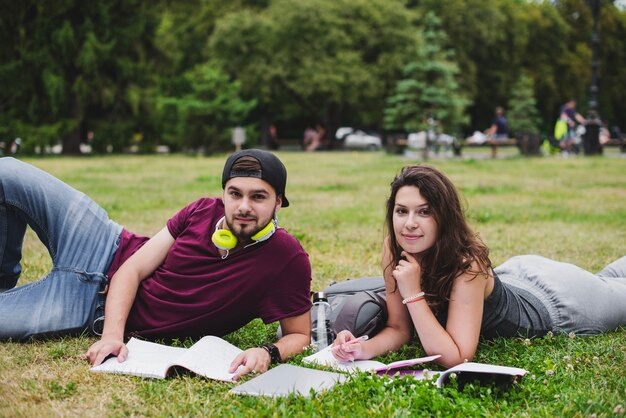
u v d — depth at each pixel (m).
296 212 9.35
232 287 3.46
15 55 27.75
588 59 51.12
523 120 41.38
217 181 14.45
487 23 43.75
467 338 3.29
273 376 3.03
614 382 3.07
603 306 3.91
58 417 2.65
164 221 8.15
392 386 2.95
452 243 3.36
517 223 8.49
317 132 41.31
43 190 3.61
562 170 18.09
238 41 37.28
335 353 3.35
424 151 24.97
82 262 3.61
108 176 15.97
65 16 27.98
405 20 38.91
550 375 3.13
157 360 3.24
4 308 3.53
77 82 27.86
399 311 3.57
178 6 32.69
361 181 14.93
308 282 3.54
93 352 3.27
